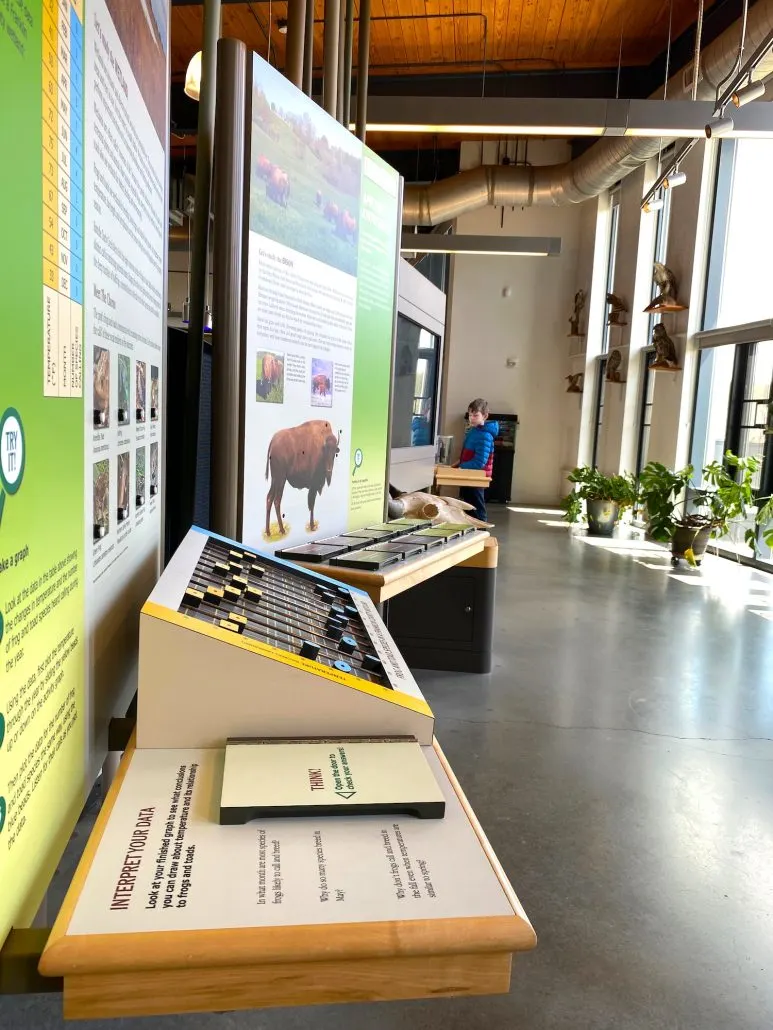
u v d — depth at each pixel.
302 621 1.03
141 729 0.80
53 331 0.63
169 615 0.80
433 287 4.44
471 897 0.59
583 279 12.00
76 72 0.69
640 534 9.11
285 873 0.60
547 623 4.77
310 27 2.26
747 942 1.82
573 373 12.29
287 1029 1.50
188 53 9.09
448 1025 1.53
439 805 0.70
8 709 0.53
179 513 1.79
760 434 7.16
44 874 0.64
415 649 3.80
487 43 8.61
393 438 3.87
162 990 0.52
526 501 12.87
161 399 1.31
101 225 0.81
